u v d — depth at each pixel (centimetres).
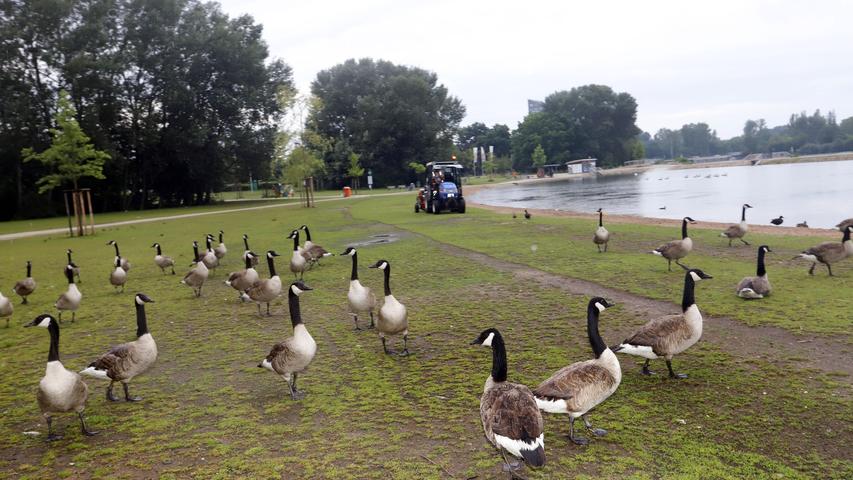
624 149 16938
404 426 766
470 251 2359
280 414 831
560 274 1759
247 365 1073
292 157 6209
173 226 4509
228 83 7169
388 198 7312
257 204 7388
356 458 680
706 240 2298
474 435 729
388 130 10644
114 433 802
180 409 873
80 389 800
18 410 912
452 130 12888
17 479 681
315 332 1281
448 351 1092
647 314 1259
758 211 4262
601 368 702
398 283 1780
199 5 7281
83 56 5697
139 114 6769
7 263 2747
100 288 1988
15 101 5494
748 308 1245
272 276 1450
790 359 941
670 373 899
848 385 827
